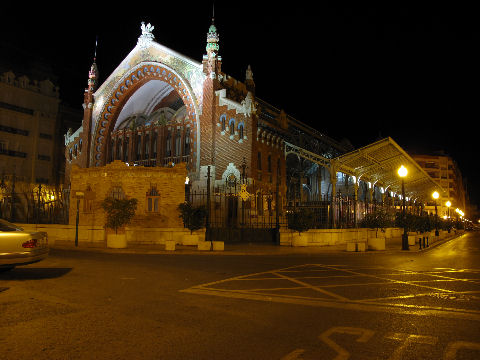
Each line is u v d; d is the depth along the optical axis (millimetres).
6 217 33625
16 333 5957
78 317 6898
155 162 43125
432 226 41000
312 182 48500
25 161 56594
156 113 48844
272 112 43438
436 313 7504
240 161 35125
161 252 19828
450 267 15312
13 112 55656
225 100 36781
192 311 7441
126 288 9672
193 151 38094
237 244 25531
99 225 25422
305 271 13531
